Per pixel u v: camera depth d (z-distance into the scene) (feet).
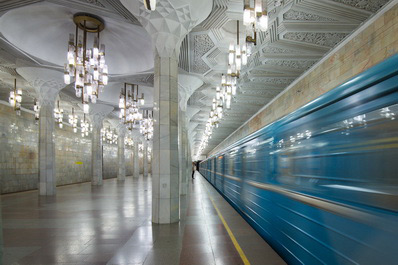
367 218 6.58
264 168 16.75
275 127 14.71
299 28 26.05
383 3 22.11
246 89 46.85
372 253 6.34
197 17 23.81
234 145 29.91
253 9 19.15
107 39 35.17
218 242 16.26
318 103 9.53
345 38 27.89
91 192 49.75
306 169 10.43
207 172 81.35
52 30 32.83
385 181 6.10
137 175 105.70
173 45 23.79
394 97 6.03
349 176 7.50
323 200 8.82
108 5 24.29
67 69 30.27
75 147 85.97
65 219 23.97
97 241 16.79
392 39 21.65
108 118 85.35
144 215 25.62
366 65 24.86
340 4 22.56
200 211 27.22
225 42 31.14
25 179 60.70
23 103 59.41
